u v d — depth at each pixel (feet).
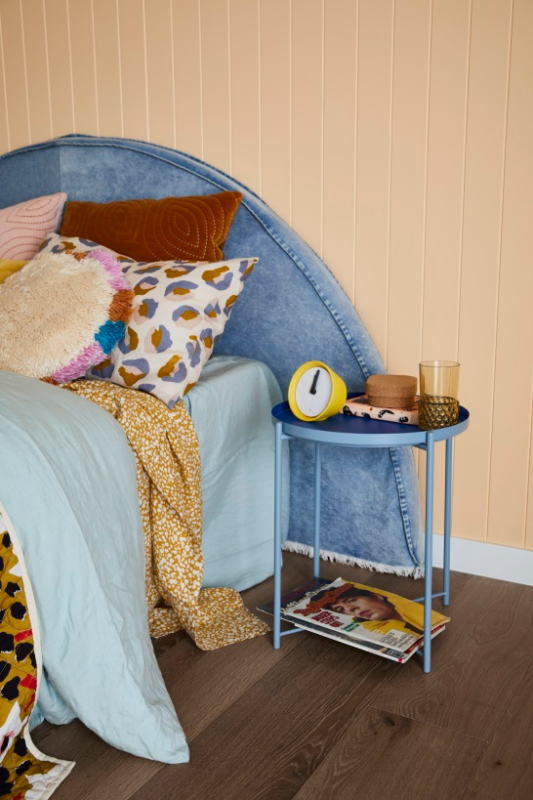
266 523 8.39
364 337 8.34
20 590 5.12
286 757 5.41
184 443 6.97
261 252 8.71
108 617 5.41
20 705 5.05
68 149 9.73
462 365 8.08
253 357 8.96
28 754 5.25
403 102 7.93
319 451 8.00
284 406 7.30
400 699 6.08
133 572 5.96
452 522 8.39
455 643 6.89
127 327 7.28
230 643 6.89
